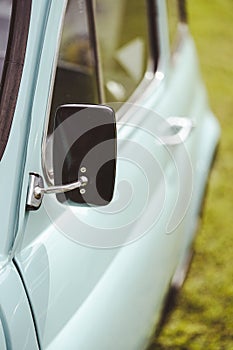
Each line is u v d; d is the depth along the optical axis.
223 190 5.28
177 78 3.41
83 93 2.60
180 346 3.79
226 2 8.90
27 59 1.92
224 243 4.70
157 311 2.86
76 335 2.12
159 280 2.80
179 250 3.14
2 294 1.81
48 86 1.99
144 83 3.17
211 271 4.42
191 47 3.93
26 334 1.89
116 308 2.34
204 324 3.97
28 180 1.92
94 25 2.71
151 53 3.32
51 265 2.03
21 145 1.89
